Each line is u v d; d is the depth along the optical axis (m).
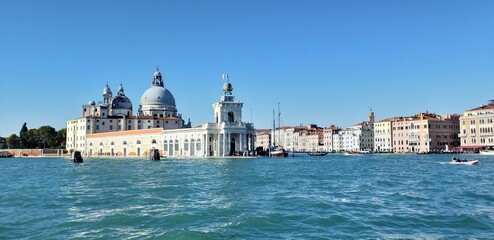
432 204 36.75
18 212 34.38
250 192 45.38
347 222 29.41
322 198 40.44
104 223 29.50
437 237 25.45
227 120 180.88
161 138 196.50
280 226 28.36
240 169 88.81
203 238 25.22
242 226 28.30
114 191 47.72
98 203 38.47
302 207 35.19
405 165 104.19
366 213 32.56
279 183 55.38
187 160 148.38
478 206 35.66
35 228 28.41
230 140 176.25
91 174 77.69
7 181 64.19
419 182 56.25
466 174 70.88
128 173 78.94
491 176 66.31
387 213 32.53
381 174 71.88
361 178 63.25
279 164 112.62
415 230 27.17
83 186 54.03
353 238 25.30
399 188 49.00
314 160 145.12
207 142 174.88
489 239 25.00
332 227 28.02
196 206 36.16
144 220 30.39
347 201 38.50
